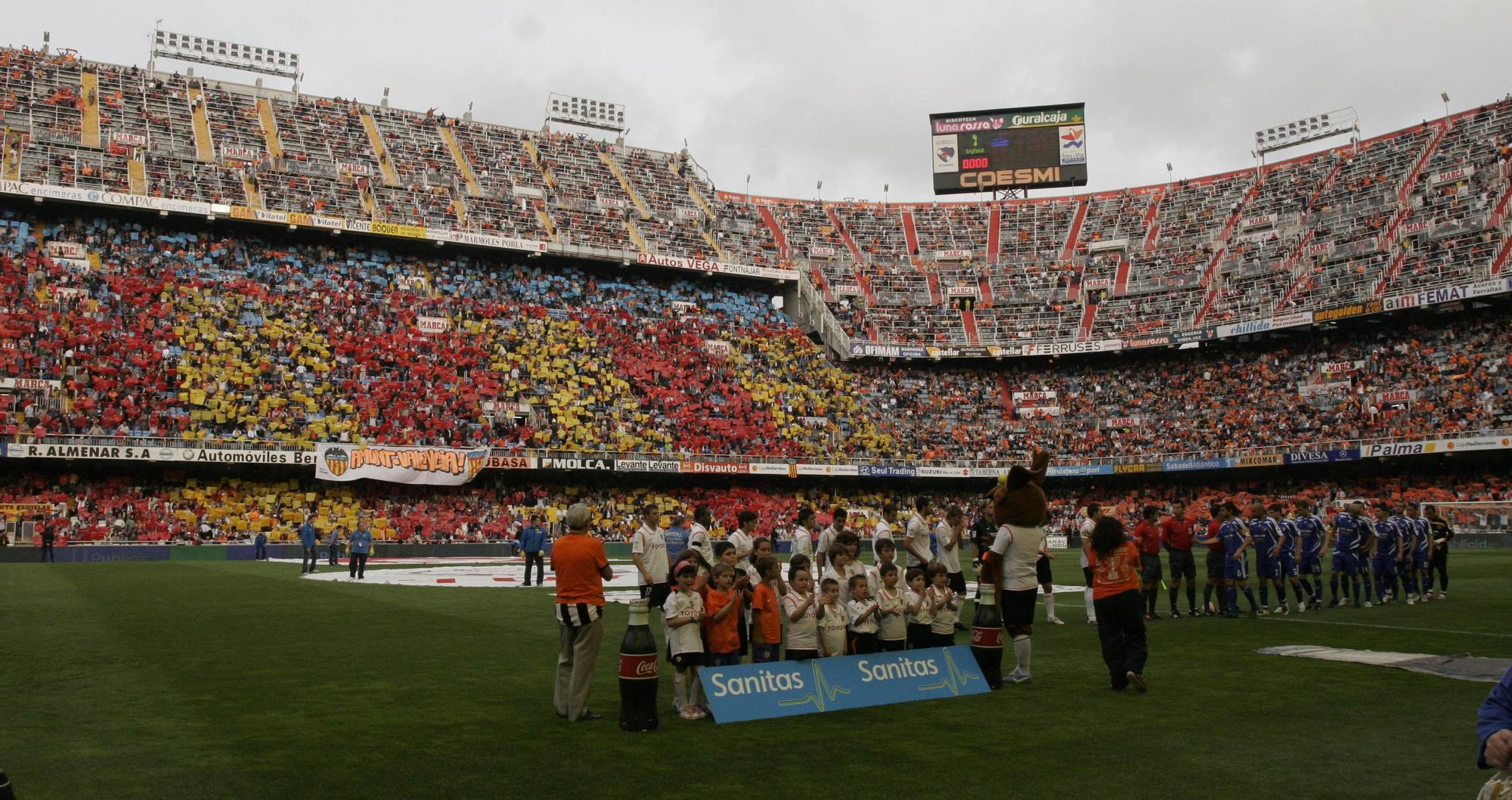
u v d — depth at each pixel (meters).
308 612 19.77
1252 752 8.48
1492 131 58.62
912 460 56.50
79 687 11.42
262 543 41.50
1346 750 8.55
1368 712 10.14
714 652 10.59
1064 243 71.12
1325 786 7.45
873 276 69.38
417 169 61.38
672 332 59.66
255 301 50.16
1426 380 52.31
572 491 51.66
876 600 11.46
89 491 42.66
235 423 45.06
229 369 46.75
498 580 30.44
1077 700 10.85
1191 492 57.06
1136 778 7.70
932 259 71.44
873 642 11.45
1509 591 23.55
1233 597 19.45
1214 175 71.56
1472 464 50.31
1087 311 65.12
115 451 41.31
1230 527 19.14
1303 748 8.63
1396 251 56.94
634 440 52.16
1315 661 13.40
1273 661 13.41
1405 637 15.79
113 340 45.38
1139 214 71.31
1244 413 57.09
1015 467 11.79
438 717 9.99
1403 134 63.62
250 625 17.44
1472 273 52.12
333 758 8.27
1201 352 62.31
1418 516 22.14
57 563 37.16
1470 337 52.72
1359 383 54.66
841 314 65.94
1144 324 62.78
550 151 69.06
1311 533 20.34
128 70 59.03
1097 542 11.54
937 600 11.98
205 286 49.53
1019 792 7.34
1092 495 60.06
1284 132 73.94
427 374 50.94
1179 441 57.41
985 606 11.64
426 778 7.70
